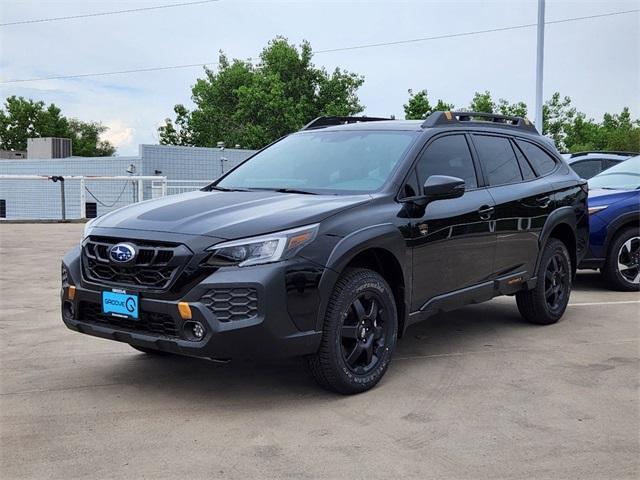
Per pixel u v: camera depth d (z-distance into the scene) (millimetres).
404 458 3396
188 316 3791
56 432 3705
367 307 4406
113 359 5121
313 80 60500
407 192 4758
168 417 3939
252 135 54812
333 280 4047
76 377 4676
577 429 3791
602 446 3562
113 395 4316
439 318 6645
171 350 3889
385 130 5332
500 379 4684
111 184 32906
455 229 5031
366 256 4500
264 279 3789
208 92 63156
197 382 4590
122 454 3430
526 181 6043
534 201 5930
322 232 4066
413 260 4668
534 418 3953
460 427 3807
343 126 5719
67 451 3461
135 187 32031
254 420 3898
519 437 3672
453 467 3299
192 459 3375
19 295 7691
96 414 3980
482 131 5758
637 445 3580
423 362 5090
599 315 6797
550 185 6242
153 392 4379
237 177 5391
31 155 41594
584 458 3412
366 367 4379
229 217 4109
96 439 3613
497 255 5527
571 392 4418
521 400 4258
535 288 6109
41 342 5590
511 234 5652
